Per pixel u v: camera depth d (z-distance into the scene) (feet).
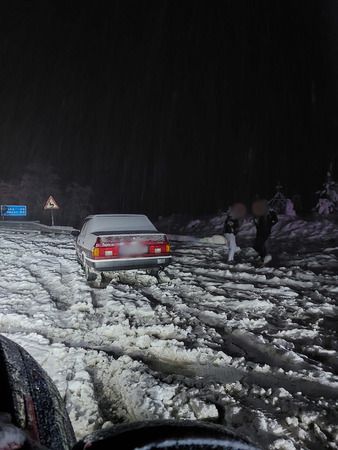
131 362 15.40
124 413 12.48
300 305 23.29
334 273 31.45
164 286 27.78
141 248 27.50
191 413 12.10
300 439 11.06
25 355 8.64
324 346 17.65
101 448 4.89
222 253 43.27
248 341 18.20
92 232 29.66
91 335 18.52
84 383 13.83
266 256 34.04
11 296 24.57
